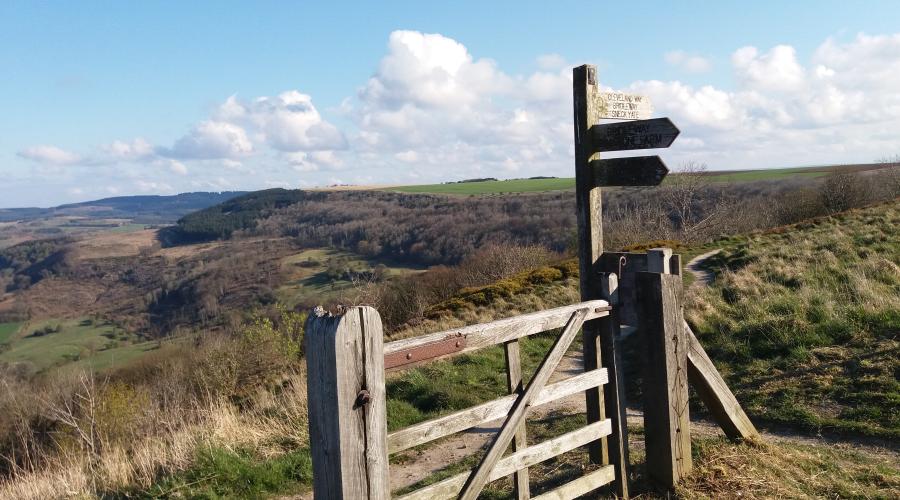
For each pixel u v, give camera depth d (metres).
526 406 3.98
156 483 6.00
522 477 4.10
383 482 3.11
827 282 11.48
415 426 3.40
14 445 14.79
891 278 10.90
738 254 18.45
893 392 6.31
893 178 31.27
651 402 4.62
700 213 38.59
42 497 6.40
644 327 4.58
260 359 16.64
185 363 20.08
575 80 4.66
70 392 17.45
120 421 12.13
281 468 6.11
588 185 4.68
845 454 5.40
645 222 35.75
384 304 26.05
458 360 9.91
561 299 17.17
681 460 4.61
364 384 3.03
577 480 4.41
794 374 7.27
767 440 5.76
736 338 8.74
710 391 5.00
